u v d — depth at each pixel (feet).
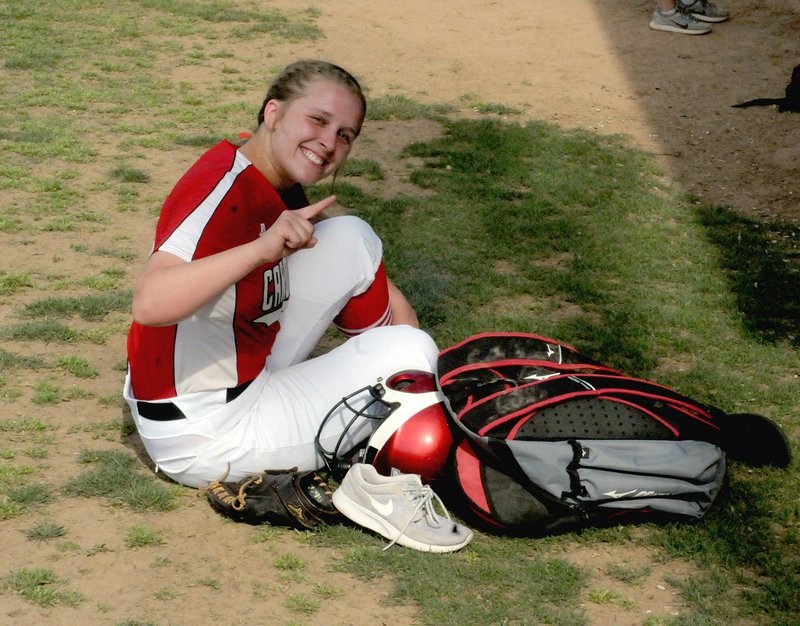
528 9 40.19
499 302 16.44
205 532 9.86
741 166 24.88
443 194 21.56
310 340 11.37
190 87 29.22
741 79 31.58
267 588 9.04
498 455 9.85
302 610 8.75
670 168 24.66
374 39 36.01
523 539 10.04
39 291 15.76
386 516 9.77
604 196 22.04
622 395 10.47
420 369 11.02
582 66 33.32
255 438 10.09
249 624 8.52
